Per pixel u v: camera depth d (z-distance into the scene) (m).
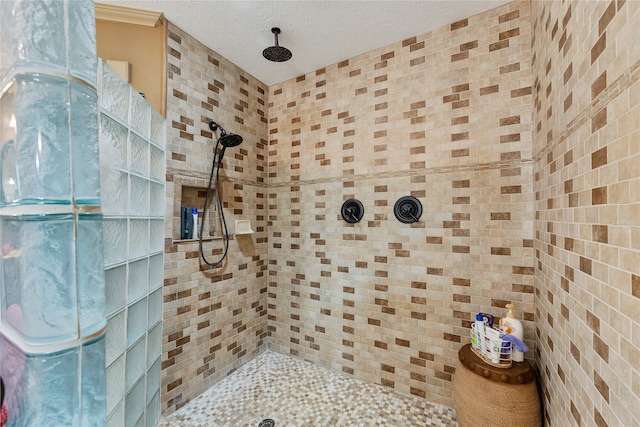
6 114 0.41
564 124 0.92
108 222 0.94
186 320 1.61
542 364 1.17
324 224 1.99
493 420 1.11
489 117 1.45
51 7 0.42
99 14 1.39
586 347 0.75
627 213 0.58
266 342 2.24
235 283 1.96
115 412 0.96
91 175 0.48
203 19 1.51
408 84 1.67
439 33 1.58
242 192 2.03
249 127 2.09
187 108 1.62
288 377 1.87
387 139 1.74
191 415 1.51
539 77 1.21
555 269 1.01
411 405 1.58
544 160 1.15
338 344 1.91
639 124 0.54
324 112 2.00
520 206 1.38
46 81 0.42
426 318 1.61
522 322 1.36
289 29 1.60
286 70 2.05
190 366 1.63
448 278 1.54
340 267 1.91
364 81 1.83
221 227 1.86
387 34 1.64
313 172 2.04
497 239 1.43
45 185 0.42
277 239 2.21
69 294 0.44
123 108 1.05
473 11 1.46
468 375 1.22
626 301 0.58
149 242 1.27
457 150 1.53
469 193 1.50
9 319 0.41
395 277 1.70
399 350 1.69
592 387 0.72
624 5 0.59
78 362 0.45
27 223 0.41
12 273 0.41
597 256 0.70
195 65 1.67
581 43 0.79
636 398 0.54
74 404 0.45
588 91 0.75
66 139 0.44
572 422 0.84
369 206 1.80
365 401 1.62
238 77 1.99
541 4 1.17
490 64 1.45
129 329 1.07
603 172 0.67
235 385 1.78
